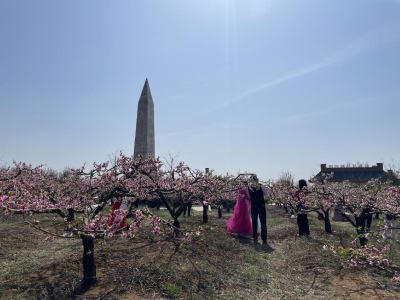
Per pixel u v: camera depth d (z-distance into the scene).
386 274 5.11
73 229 3.89
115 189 5.42
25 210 3.73
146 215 4.11
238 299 4.25
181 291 4.19
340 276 5.11
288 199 8.50
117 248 5.73
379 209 6.06
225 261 5.79
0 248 6.04
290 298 4.36
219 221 11.54
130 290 4.07
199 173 6.75
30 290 3.95
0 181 6.24
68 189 6.89
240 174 8.03
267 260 6.25
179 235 6.78
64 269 4.72
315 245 7.07
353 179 24.44
